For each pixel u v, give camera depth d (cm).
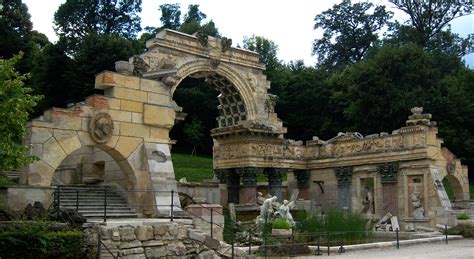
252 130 3669
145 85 2327
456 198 3738
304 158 4038
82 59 6253
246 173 3684
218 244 1820
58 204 1747
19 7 6456
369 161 3581
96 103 2150
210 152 7481
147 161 2258
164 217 2138
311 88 7188
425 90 5866
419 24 7581
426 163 3272
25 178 1962
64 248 1530
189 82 7356
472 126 5941
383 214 3472
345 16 8856
